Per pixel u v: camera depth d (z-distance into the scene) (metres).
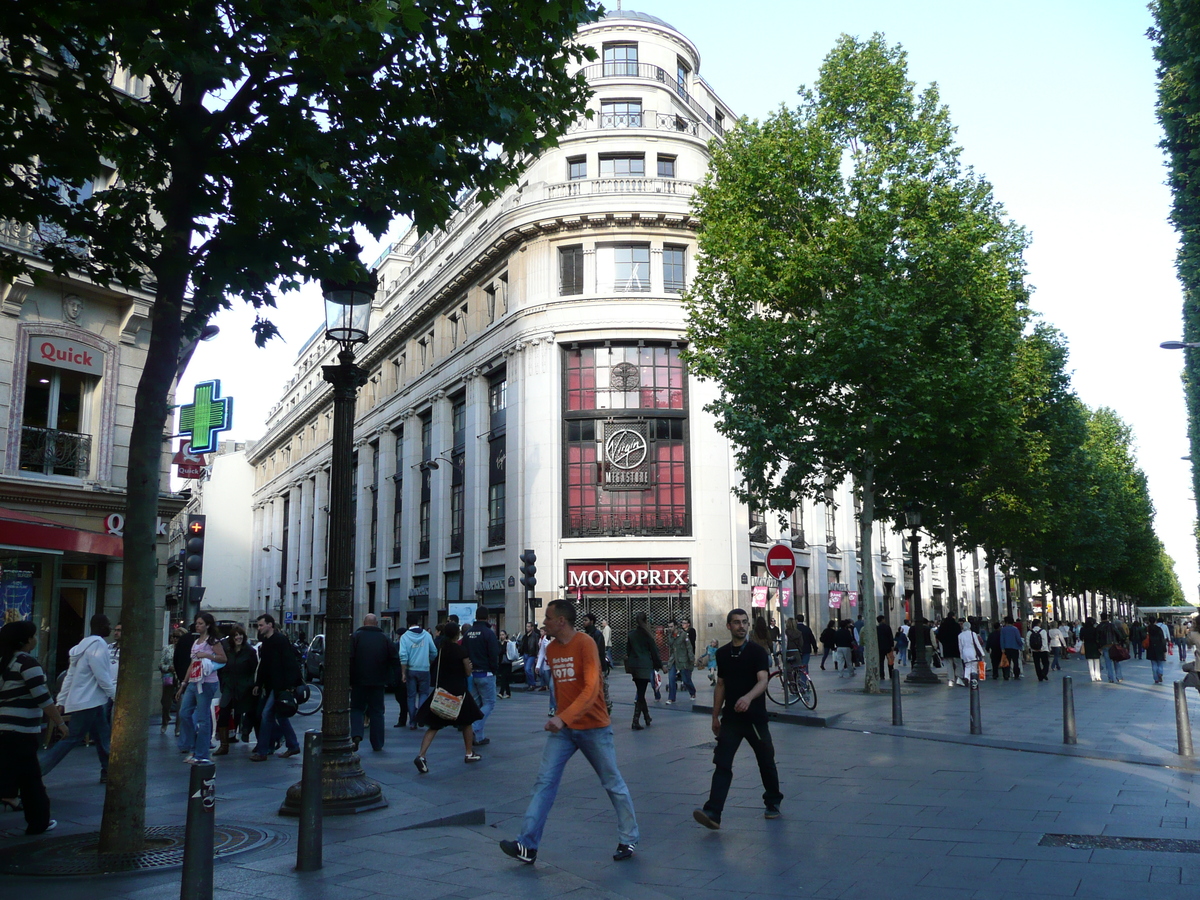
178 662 13.63
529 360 35.47
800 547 40.22
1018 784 8.92
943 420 20.27
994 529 31.31
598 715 6.46
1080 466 36.06
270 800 8.48
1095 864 5.98
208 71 6.20
